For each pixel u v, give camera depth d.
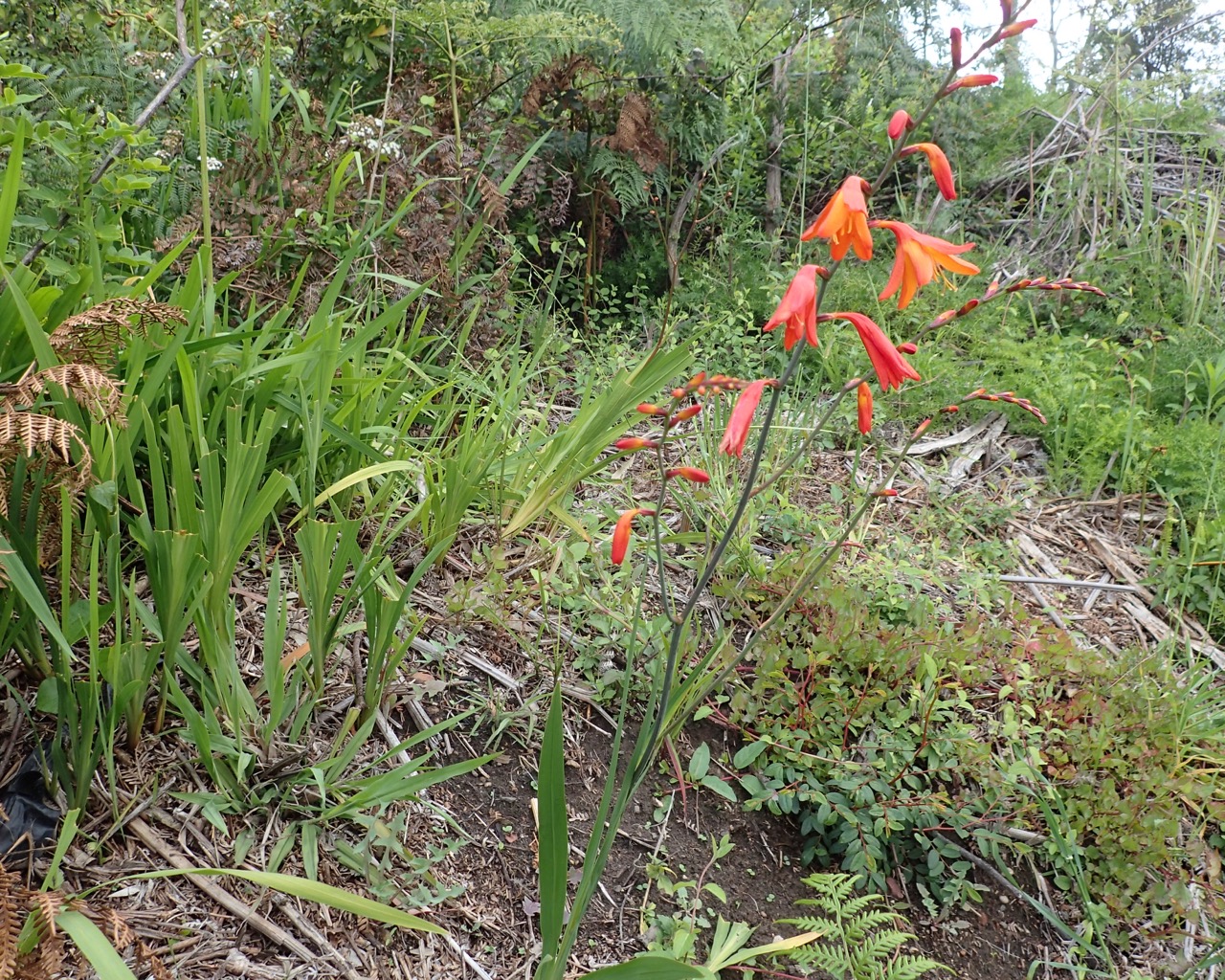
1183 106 5.56
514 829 1.94
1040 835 2.19
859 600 2.43
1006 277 4.89
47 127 1.87
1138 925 2.14
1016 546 3.26
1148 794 2.21
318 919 1.63
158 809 1.68
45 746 1.67
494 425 2.66
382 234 2.92
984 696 2.50
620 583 2.54
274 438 2.25
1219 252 4.99
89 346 1.62
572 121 4.00
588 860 1.40
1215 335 4.31
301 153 2.90
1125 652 2.54
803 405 3.65
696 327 3.94
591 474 2.74
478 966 1.69
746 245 4.57
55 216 1.96
